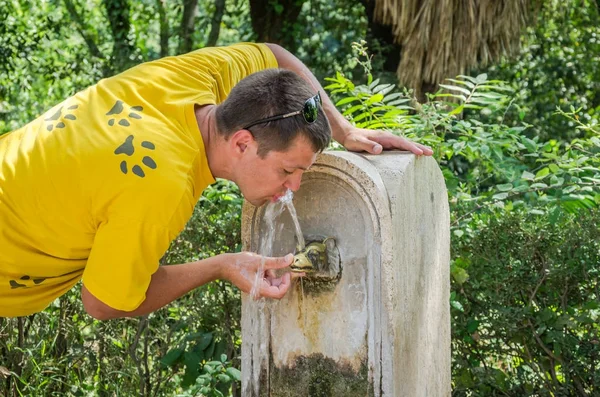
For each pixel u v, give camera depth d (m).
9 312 2.44
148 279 2.17
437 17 6.91
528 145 3.87
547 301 3.66
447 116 3.94
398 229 2.49
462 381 3.68
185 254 3.69
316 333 2.56
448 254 3.21
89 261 2.13
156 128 2.19
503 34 7.11
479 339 3.71
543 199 3.61
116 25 10.18
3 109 9.66
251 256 2.36
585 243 3.55
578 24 10.44
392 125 3.81
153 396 3.76
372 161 2.61
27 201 2.19
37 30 9.89
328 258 2.50
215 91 2.50
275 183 2.26
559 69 10.15
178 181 2.12
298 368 2.60
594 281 3.59
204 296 3.78
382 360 2.47
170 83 2.37
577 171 3.69
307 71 2.88
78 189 2.13
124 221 2.08
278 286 2.41
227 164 2.26
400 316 2.53
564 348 3.61
